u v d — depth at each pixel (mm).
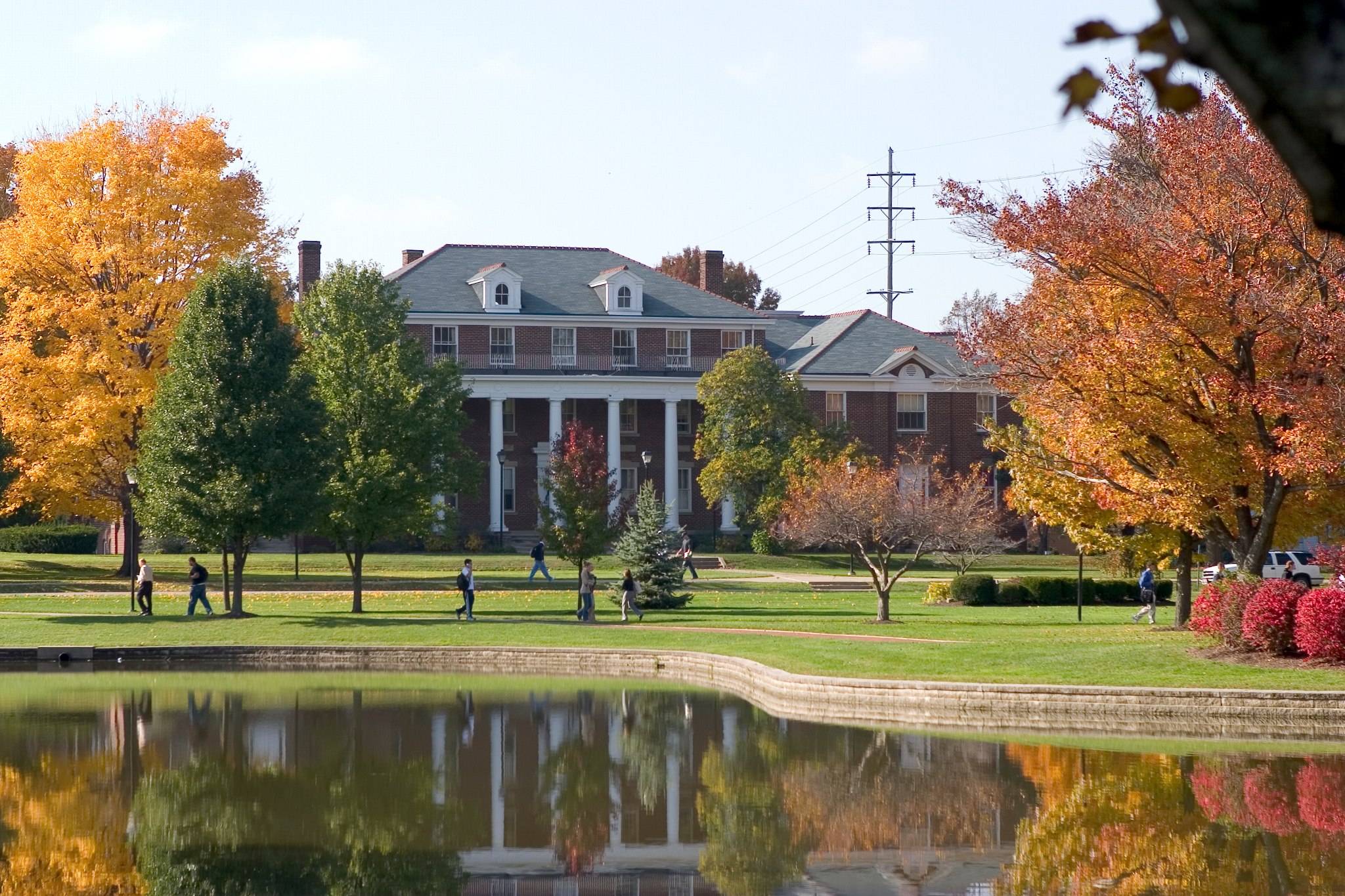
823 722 30578
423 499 54438
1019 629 43562
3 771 25188
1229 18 2607
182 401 49312
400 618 49875
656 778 24250
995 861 18031
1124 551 44781
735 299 152250
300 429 50156
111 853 18844
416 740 28422
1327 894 16031
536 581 63781
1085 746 26812
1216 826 19672
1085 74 3092
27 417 58344
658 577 52125
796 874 17609
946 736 28375
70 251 60188
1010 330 36281
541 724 30578
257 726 30344
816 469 64375
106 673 41031
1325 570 40875
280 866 18188
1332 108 2588
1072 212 32875
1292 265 33219
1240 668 31234
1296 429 30875
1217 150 31281
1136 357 33438
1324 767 24062
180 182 61094
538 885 17109
